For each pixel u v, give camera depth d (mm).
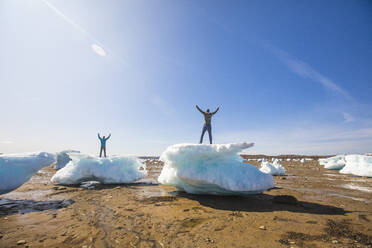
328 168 19156
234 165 5801
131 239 2932
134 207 4734
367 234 3096
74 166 9000
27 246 2689
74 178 8570
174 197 5844
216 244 2754
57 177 8719
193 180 5578
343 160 18656
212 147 5633
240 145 5363
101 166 8922
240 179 5352
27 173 5438
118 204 5035
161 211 4383
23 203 5156
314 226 3441
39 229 3314
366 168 12742
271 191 6941
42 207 4750
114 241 2865
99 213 4238
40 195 6227
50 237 2994
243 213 4223
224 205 4910
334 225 3492
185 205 4910
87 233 3154
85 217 3959
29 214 4156
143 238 2969
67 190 7137
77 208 4656
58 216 4023
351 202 5281
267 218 3883
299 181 9969
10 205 4941
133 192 6719
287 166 23297
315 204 5043
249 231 3221
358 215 4094
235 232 3180
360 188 7809
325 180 10453
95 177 8852
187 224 3557
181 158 6156
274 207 4727
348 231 3215
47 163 5973
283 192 6742
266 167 13789
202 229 3314
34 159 5664
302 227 3393
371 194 6520
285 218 3885
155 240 2898
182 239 2928
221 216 4012
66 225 3508
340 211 4395
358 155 14219
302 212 4301
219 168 5613
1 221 3697
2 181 4898
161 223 3607
